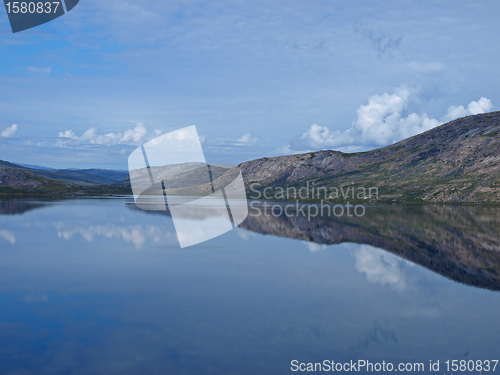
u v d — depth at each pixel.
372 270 18.95
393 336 10.53
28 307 12.34
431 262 21.56
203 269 17.86
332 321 11.55
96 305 12.62
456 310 12.97
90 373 8.05
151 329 10.57
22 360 8.58
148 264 18.52
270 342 9.88
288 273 17.70
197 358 8.86
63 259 19.55
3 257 20.05
